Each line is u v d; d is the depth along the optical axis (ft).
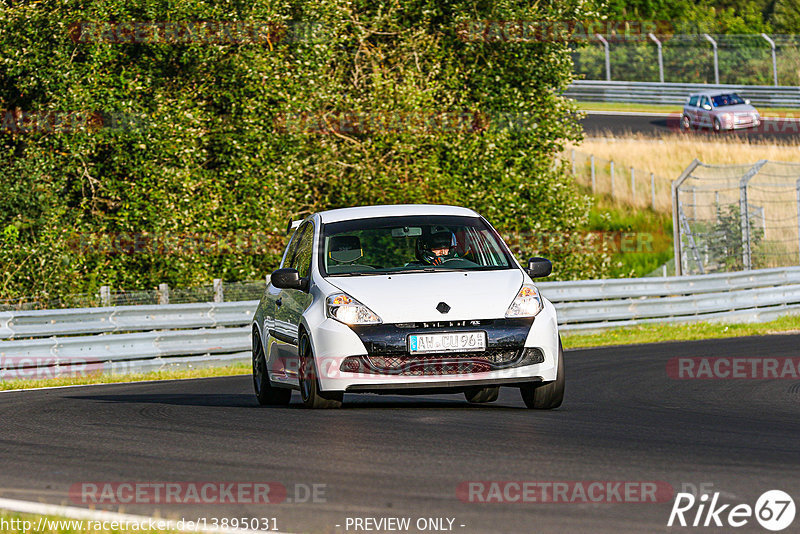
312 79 294.66
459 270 111.86
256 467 78.07
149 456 84.23
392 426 97.09
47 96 264.52
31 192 260.21
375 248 235.61
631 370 168.25
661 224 460.96
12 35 263.49
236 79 283.59
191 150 272.51
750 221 343.67
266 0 283.59
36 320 188.96
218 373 194.59
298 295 114.42
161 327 205.98
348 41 317.63
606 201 475.31
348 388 103.76
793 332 245.65
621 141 535.60
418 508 63.82
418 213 119.55
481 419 102.06
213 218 279.08
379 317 104.27
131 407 122.31
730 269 334.85
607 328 257.14
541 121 326.85
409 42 318.65
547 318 107.24
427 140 309.22
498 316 105.19
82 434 98.22
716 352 195.42
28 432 100.99
